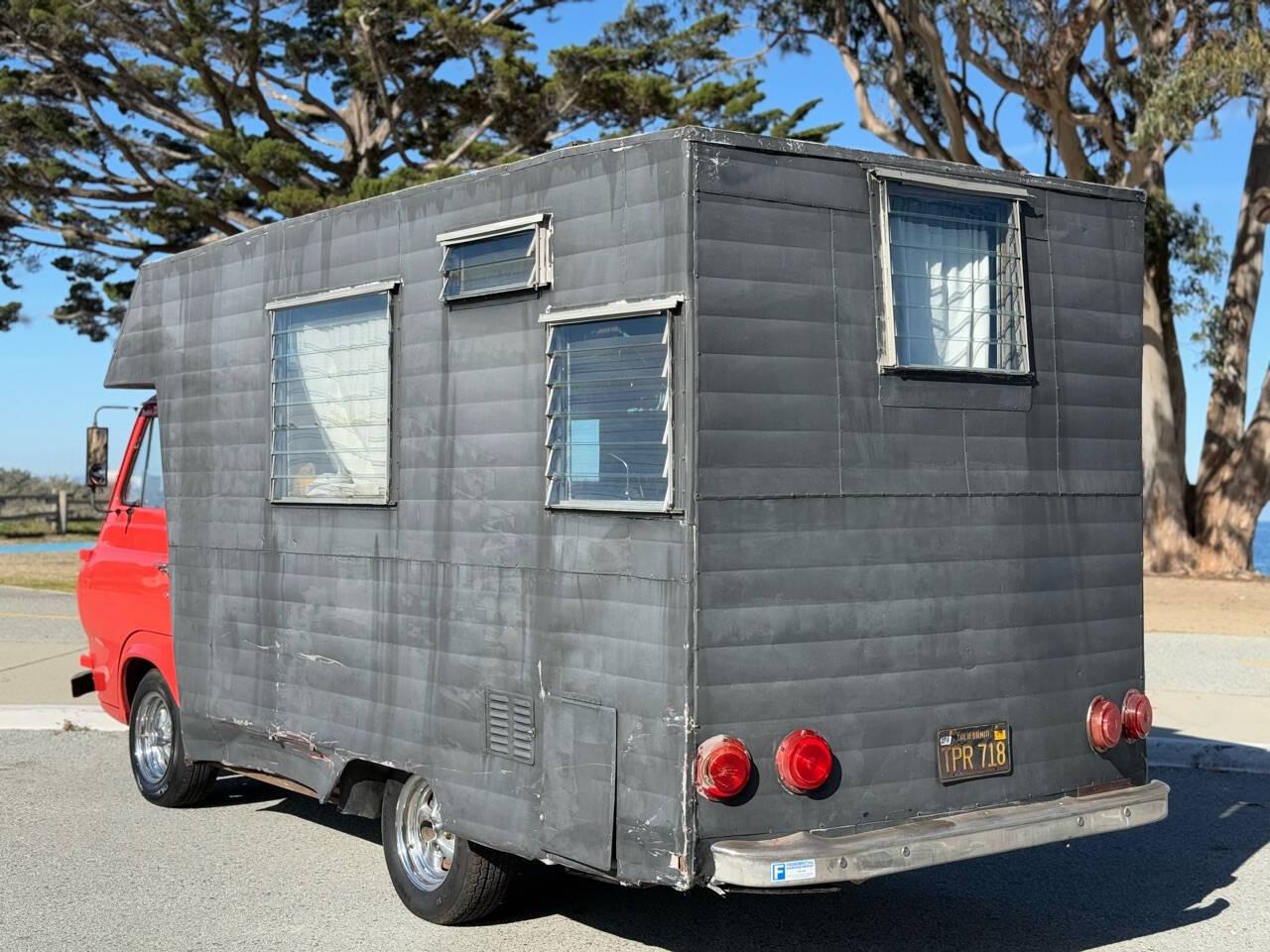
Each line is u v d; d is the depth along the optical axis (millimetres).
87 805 7941
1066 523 5602
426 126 25906
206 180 26000
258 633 6688
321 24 25516
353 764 6168
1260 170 24422
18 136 25109
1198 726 9750
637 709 4742
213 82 24359
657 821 4660
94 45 24234
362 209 6078
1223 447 24656
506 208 5352
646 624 4727
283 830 7430
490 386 5391
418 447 5734
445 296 5570
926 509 5180
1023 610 5441
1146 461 24641
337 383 6195
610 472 4898
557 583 5066
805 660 4844
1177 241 22516
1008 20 20641
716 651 4652
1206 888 6520
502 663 5293
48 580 20234
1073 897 6367
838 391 4977
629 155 4859
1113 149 22531
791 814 4793
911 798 5082
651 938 5738
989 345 5488
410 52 24422
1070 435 5645
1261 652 13570
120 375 7891
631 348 4836
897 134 25172
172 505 7379
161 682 7805
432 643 5637
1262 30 19297
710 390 4680
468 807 5434
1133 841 7363
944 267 5355
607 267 4934
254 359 6750
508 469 5293
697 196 4684
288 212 22047
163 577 7629
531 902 6188
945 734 5180
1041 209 5625
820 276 4949
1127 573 5801
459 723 5488
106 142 26312
